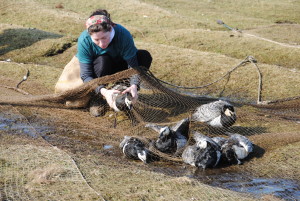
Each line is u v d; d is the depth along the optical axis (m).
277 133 6.05
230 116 6.12
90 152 5.64
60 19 14.29
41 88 8.41
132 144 5.42
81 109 7.39
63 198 4.09
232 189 4.66
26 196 4.11
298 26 14.52
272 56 10.87
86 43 6.41
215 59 10.09
